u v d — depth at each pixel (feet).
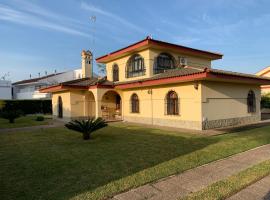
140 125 53.78
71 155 25.49
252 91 57.11
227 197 14.26
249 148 27.40
